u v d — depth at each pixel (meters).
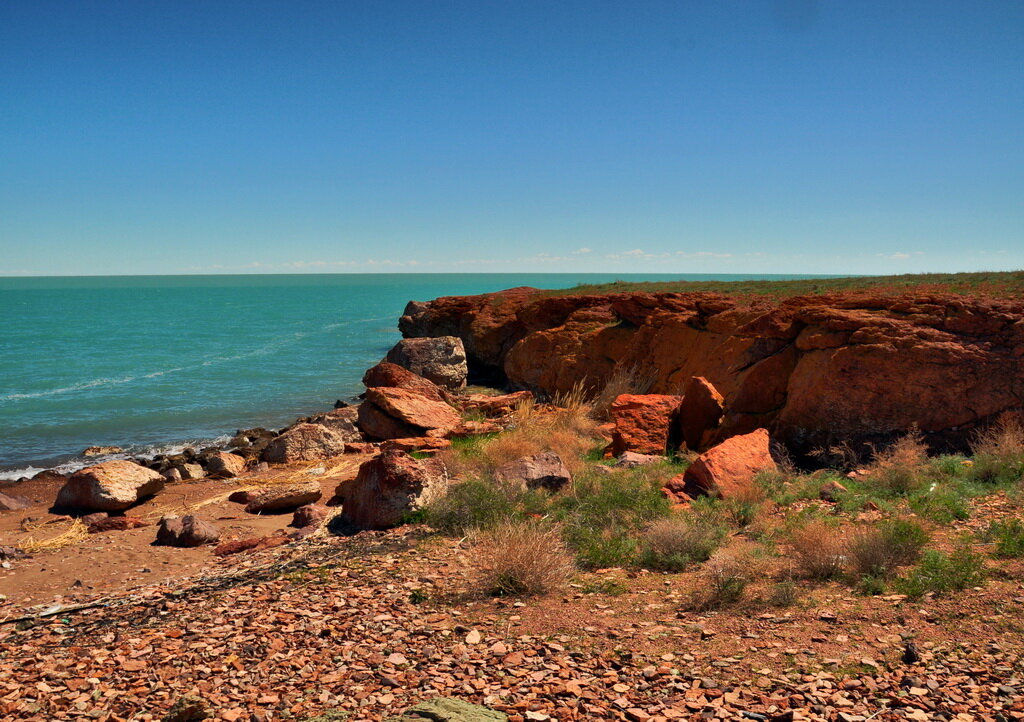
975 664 4.72
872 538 7.17
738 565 7.23
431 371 35.44
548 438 16.39
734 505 9.94
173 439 28.08
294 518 12.41
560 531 9.03
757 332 17.97
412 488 10.70
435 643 5.86
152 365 52.03
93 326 95.81
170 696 5.10
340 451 21.05
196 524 11.12
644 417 16.16
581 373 27.97
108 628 6.82
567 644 5.70
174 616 7.00
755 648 5.34
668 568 7.82
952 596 5.95
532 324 36.66
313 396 38.78
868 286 25.98
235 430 29.94
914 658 4.89
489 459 14.21
